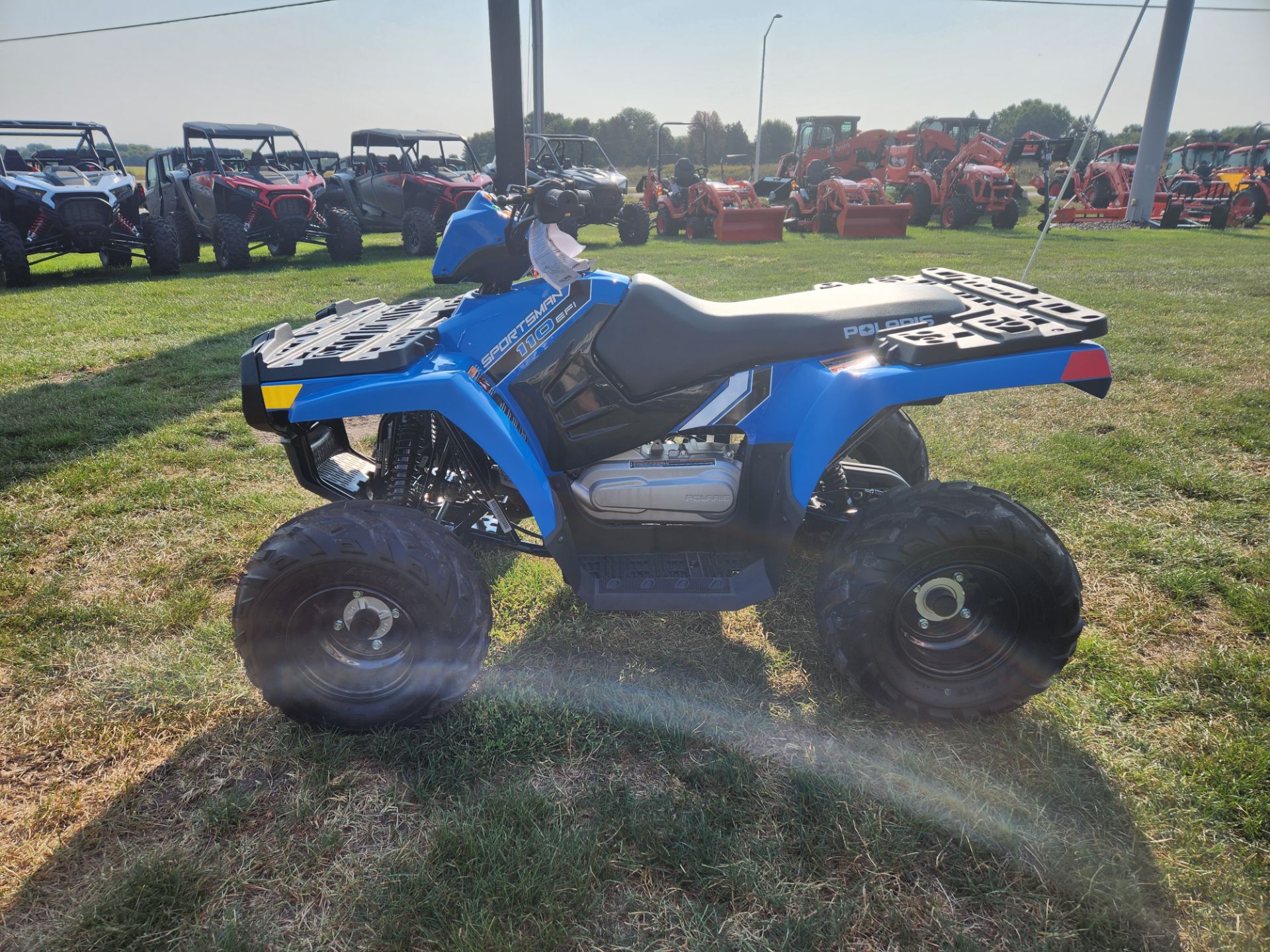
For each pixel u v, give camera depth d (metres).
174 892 1.91
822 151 25.17
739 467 2.72
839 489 3.01
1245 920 1.84
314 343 2.74
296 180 15.34
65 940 1.81
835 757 2.37
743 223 18.16
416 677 2.37
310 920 1.86
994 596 2.44
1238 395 5.54
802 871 1.98
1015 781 2.28
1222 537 3.62
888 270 12.28
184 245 15.29
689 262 13.77
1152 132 22.22
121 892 1.91
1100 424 5.11
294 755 2.39
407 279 11.85
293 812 2.16
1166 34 21.42
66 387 6.03
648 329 2.55
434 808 2.19
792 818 2.14
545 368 2.61
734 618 3.14
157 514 3.98
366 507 2.42
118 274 13.34
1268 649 2.84
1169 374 6.10
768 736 2.48
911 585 2.37
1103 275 11.62
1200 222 23.02
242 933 1.81
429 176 15.66
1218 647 2.83
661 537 2.77
